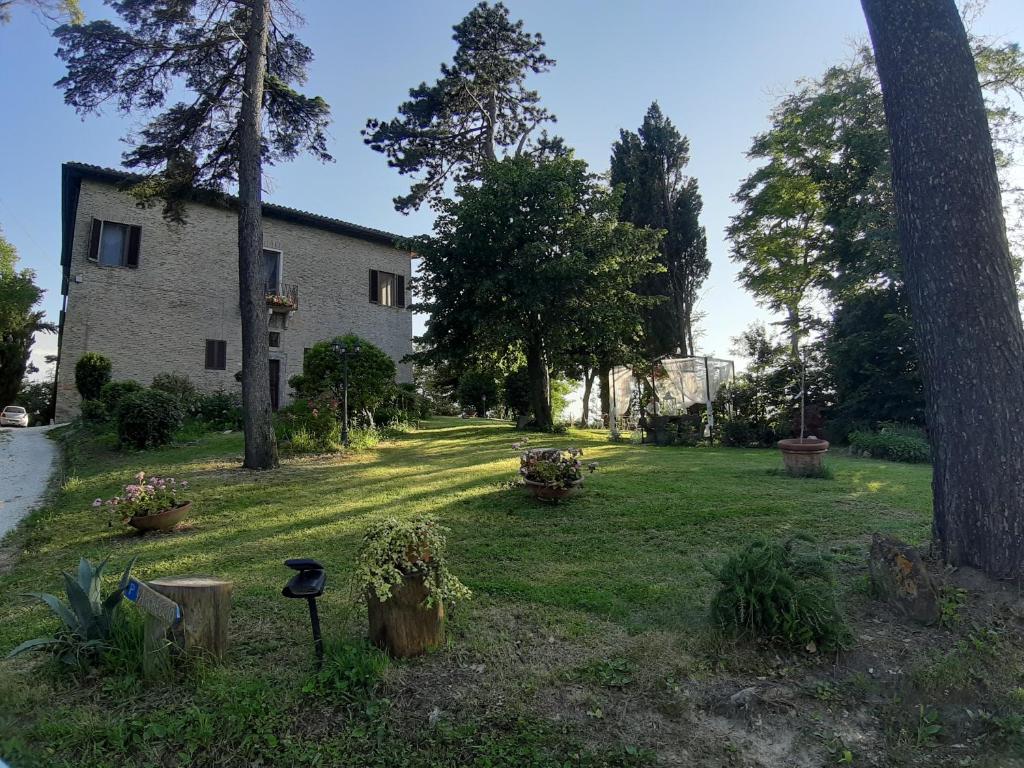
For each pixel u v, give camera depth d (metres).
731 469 9.77
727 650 3.27
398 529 3.30
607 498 7.29
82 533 6.29
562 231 16.73
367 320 23.52
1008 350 3.83
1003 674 3.02
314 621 3.17
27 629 3.76
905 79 4.19
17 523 6.98
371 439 13.05
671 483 8.27
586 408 29.83
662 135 27.27
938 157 4.04
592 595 4.18
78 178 18.00
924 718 2.72
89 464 10.74
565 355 17.81
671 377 18.53
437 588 3.24
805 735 2.63
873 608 3.78
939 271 4.00
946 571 3.88
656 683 2.99
